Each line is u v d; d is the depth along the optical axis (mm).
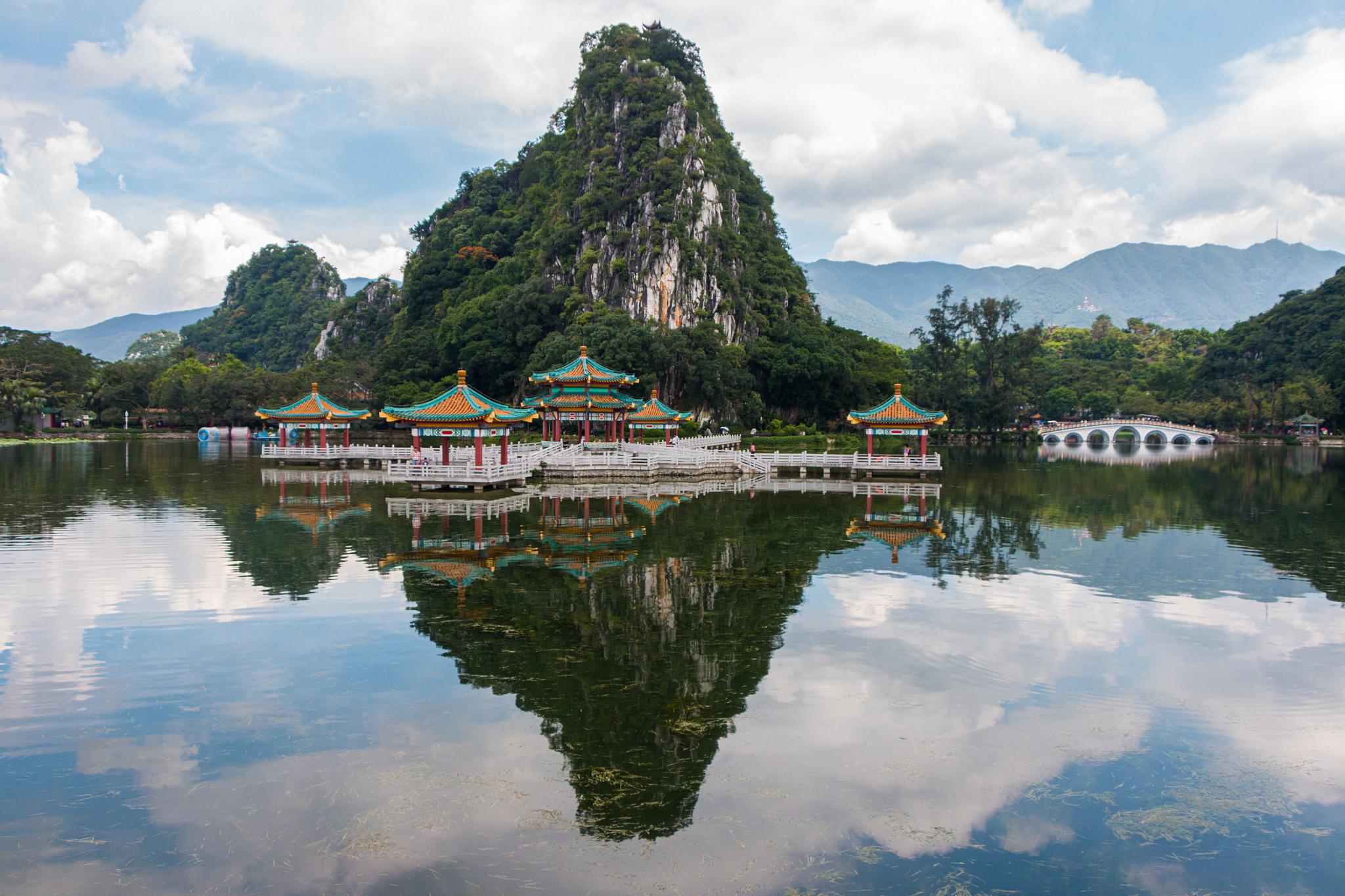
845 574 28844
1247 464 89188
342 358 160250
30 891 10711
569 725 15875
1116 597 25906
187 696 17156
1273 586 27625
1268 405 141250
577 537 35750
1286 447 130125
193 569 28828
